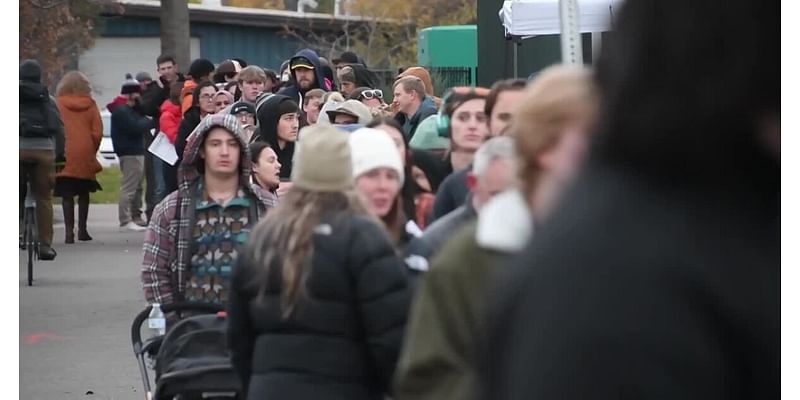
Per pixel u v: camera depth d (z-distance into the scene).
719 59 4.18
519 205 7.25
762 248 4.15
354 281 9.90
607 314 4.00
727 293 4.03
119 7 79.06
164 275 14.48
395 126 13.54
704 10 4.21
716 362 3.98
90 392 19.73
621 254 4.06
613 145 4.27
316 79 28.88
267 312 10.04
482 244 7.36
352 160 10.85
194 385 12.56
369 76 31.66
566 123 6.78
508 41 30.44
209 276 14.30
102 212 52.69
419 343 8.02
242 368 10.58
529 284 4.18
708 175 4.18
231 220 14.35
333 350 9.91
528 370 4.07
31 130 32.34
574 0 14.94
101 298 28.61
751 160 4.21
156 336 14.21
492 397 4.34
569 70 6.97
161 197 42.19
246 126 25.77
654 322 3.98
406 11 88.06
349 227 9.96
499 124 12.66
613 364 3.96
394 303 9.82
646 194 4.16
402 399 8.12
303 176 10.12
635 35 4.29
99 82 91.75
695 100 4.17
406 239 11.84
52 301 28.22
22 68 32.50
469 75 44.62
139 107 42.94
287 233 10.00
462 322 7.89
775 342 4.04
